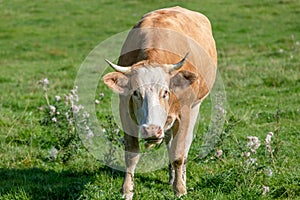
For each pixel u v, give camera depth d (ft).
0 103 46.29
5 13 115.65
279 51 71.92
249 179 25.54
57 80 58.65
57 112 33.86
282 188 25.76
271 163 29.04
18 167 30.04
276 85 53.16
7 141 35.14
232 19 104.63
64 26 104.78
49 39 95.55
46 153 32.17
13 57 82.94
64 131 32.60
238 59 69.46
